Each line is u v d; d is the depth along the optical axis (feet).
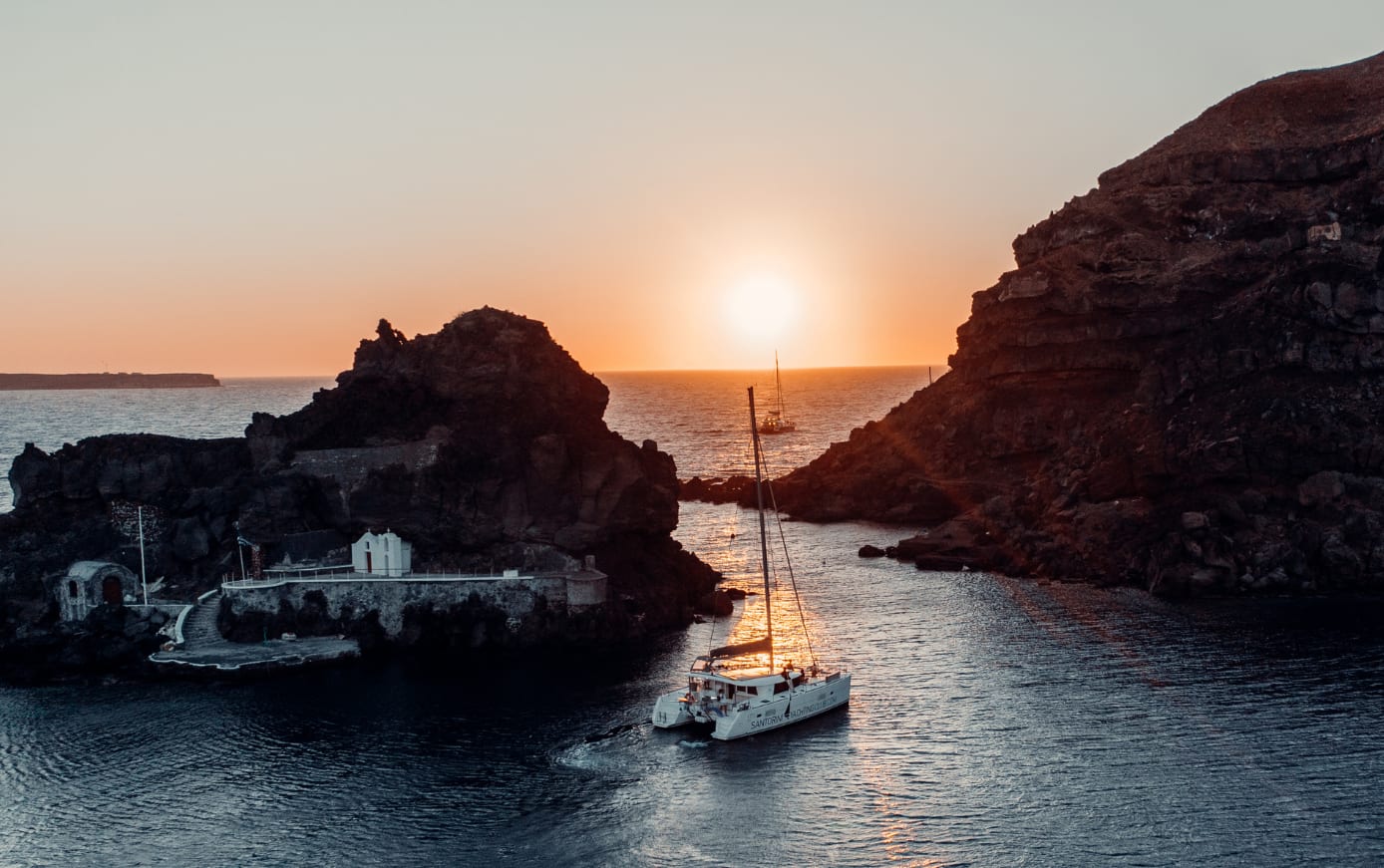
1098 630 456.04
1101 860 266.36
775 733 348.59
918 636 451.94
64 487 491.31
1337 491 543.39
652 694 385.70
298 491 478.18
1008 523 627.87
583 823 291.38
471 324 513.86
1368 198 651.66
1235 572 517.96
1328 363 597.93
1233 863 263.49
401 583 450.30
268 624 442.09
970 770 316.40
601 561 478.18
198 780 321.73
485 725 358.64
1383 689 371.56
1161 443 589.32
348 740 348.59
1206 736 334.44
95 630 435.94
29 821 298.76
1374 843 270.26
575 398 517.14
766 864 269.44
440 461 473.67
